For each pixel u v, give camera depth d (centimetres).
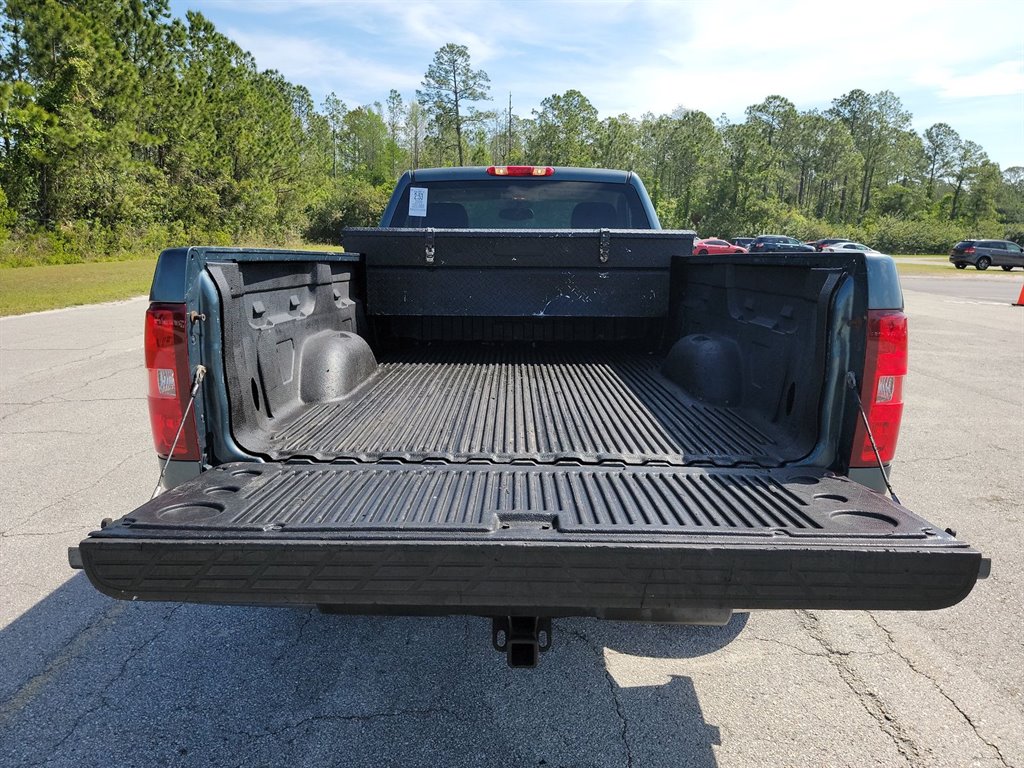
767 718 255
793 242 4653
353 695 267
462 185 473
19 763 227
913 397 785
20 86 2997
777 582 171
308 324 316
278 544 171
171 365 226
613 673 284
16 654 290
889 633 314
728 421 289
